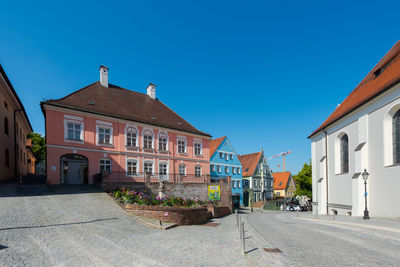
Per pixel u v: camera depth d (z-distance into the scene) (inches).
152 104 1339.8
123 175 994.1
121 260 243.8
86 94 1058.1
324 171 1031.0
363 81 994.7
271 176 2482.8
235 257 258.8
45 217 414.3
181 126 1286.9
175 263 237.8
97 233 352.2
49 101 862.5
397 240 354.0
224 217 879.7
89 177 912.9
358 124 767.1
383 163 649.6
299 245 321.1
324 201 1021.8
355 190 734.5
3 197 562.3
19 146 1211.2
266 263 237.9
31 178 1024.2
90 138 935.7
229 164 1814.7
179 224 535.5
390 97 623.2
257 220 784.9
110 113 997.2
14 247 268.1
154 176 1089.4
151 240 337.7
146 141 1114.1
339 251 285.7
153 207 518.6
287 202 2257.6
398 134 617.9
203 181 1190.3
